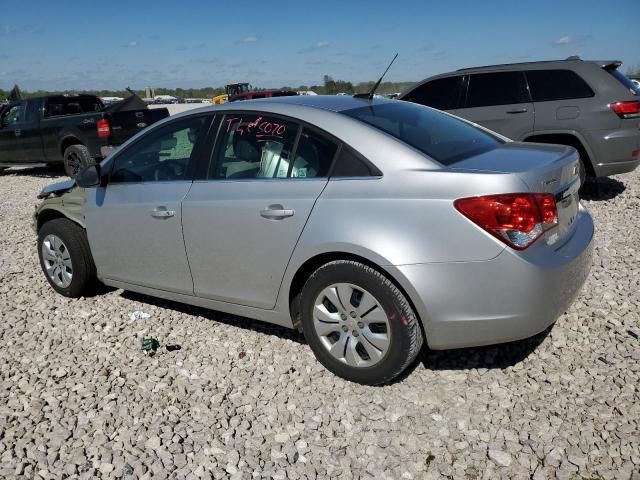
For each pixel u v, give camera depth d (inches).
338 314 133.9
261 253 142.3
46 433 124.6
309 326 139.3
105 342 166.6
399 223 122.3
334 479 108.1
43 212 203.3
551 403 125.0
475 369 139.8
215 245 151.2
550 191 124.4
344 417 125.2
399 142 131.0
